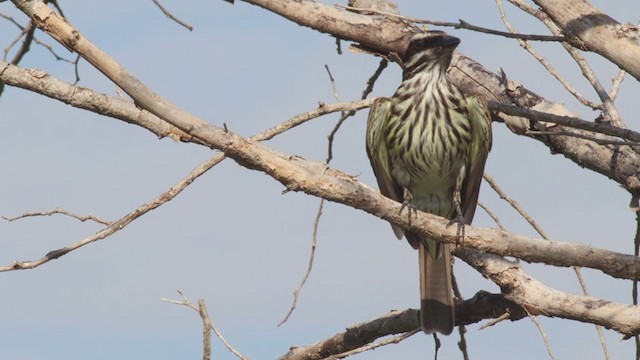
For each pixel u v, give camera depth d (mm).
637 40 10148
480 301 12062
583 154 13156
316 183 9633
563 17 10375
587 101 11570
